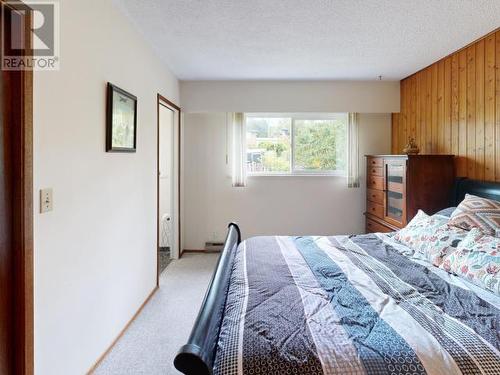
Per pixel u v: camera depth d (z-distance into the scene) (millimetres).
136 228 2705
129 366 2018
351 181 4488
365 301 1455
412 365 1044
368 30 2650
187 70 3805
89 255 1929
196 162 4590
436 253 2027
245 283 1670
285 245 2445
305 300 1460
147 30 2684
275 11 2340
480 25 2555
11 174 1384
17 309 1396
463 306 1420
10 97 1375
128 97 2461
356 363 1052
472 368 1039
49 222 1556
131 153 2590
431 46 3002
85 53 1865
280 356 1079
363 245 2441
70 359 1735
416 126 3898
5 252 1367
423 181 3186
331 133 4621
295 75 4012
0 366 1352
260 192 4590
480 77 2830
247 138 4621
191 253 4582
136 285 2699
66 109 1683
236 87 4266
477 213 2227
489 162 2736
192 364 979
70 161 1722
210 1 2201
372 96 4285
